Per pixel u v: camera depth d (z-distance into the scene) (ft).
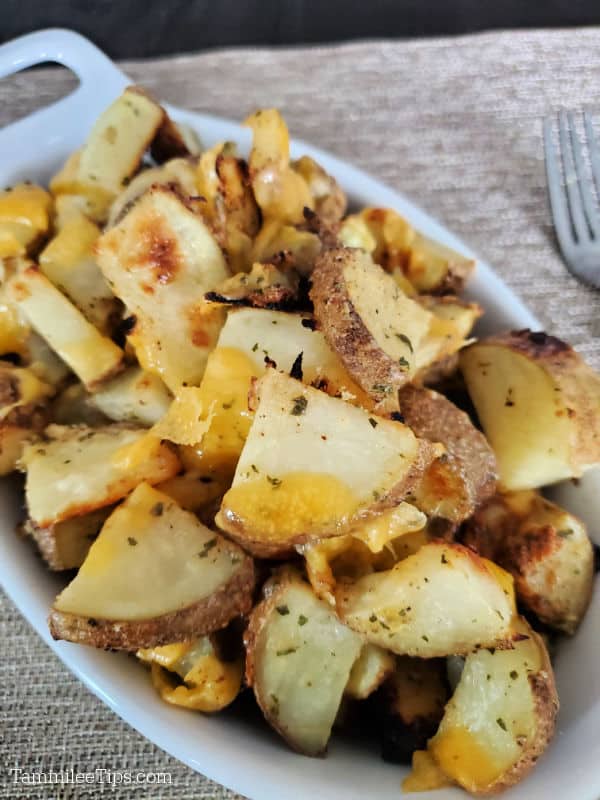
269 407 0.43
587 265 0.73
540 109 0.84
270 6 0.94
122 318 0.54
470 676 0.45
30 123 0.65
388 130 0.83
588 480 0.53
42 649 0.54
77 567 0.48
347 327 0.45
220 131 0.68
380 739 0.47
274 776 0.41
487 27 0.93
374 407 0.45
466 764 0.42
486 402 0.55
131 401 0.51
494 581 0.46
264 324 0.48
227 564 0.44
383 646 0.45
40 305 0.52
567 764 0.42
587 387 0.53
